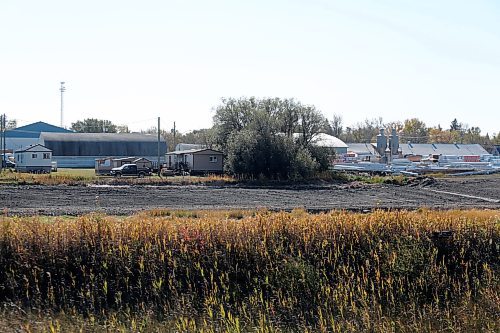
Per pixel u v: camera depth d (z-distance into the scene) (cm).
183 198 4231
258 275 1517
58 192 4388
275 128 6369
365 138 16025
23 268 1466
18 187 4719
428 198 4591
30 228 1554
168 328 1292
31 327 1262
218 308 1392
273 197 4466
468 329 1372
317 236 1669
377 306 1428
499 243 1755
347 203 4025
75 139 10138
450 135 16662
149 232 1573
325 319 1380
